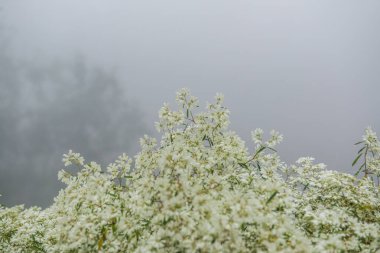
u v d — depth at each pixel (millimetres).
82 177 4387
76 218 3893
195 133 5027
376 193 4836
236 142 4676
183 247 3291
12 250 5469
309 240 3389
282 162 4941
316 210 4309
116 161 4527
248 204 3184
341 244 3152
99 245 3619
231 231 3078
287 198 3584
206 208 3281
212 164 4324
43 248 5109
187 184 3475
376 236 3523
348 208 4512
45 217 5781
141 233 3803
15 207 6418
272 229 3307
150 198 3586
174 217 3299
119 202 3920
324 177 4703
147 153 4629
